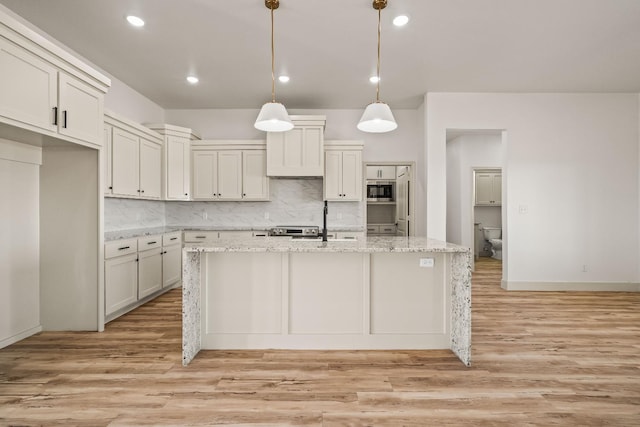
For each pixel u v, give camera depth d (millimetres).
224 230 5047
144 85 4473
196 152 5164
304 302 2707
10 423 1750
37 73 2383
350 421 1785
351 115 5508
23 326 2916
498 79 4277
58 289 3104
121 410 1868
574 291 4746
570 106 4777
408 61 3744
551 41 3295
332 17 2879
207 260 2680
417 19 2902
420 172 5379
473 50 3486
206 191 5176
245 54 3578
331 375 2277
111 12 2811
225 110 5504
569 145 4777
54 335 2992
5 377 2230
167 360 2494
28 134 2484
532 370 2359
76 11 2791
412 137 5512
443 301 2723
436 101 4754
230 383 2166
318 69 3953
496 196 7738
